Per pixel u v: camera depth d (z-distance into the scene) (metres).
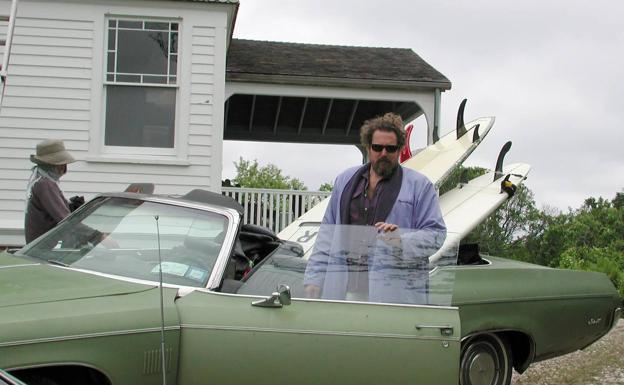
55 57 10.06
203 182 10.24
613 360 7.32
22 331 3.07
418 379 3.90
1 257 4.29
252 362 3.64
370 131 4.38
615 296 6.16
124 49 10.27
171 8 10.25
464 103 7.79
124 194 4.64
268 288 4.09
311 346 3.75
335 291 4.06
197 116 10.28
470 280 5.25
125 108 10.25
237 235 4.19
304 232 6.53
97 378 3.35
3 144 9.91
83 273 3.92
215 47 10.35
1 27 10.02
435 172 7.23
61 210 5.39
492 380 5.44
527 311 5.46
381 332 3.87
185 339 3.57
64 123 10.05
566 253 12.27
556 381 6.55
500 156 7.14
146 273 3.98
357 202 4.46
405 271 4.13
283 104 14.70
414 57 14.52
